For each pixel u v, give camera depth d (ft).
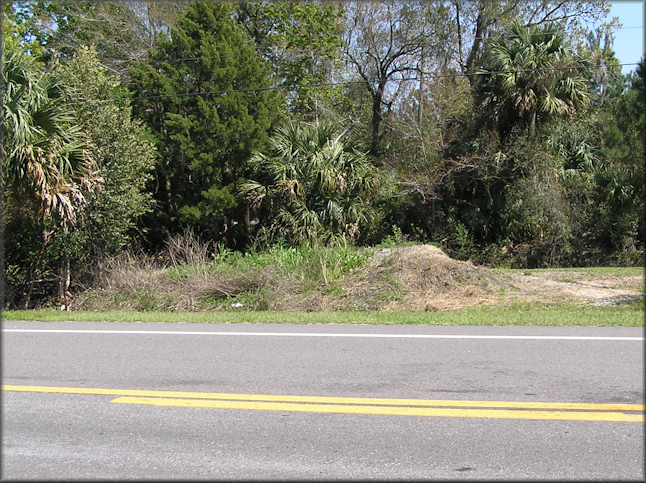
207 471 13.14
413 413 16.20
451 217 66.54
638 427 15.19
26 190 40.93
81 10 84.79
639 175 55.72
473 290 39.09
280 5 87.45
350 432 15.05
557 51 59.77
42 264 47.85
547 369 20.02
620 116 55.93
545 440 14.46
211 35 67.46
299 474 12.93
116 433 15.20
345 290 40.65
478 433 14.88
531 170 60.39
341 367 20.57
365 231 63.62
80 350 23.57
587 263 60.34
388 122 79.87
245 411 16.53
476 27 89.51
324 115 84.89
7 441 14.79
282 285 41.65
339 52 89.56
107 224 50.37
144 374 20.03
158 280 44.65
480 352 22.40
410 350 22.91
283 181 55.93
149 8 84.02
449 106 67.05
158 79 64.64
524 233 62.59
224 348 23.67
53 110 40.91
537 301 36.37
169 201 67.56
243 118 64.08
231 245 67.46
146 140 57.72
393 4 87.97
